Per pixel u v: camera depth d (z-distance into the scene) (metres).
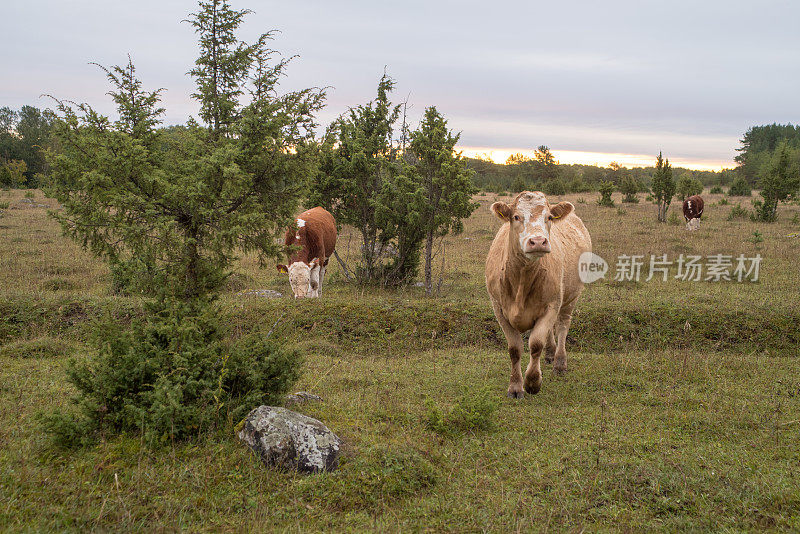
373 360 8.39
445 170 12.00
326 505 3.97
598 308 9.77
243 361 5.26
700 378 7.28
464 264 16.66
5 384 6.29
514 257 6.23
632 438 5.38
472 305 10.09
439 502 4.12
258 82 5.76
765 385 6.99
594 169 128.25
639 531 3.79
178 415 4.65
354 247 19.53
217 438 4.77
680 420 5.82
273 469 4.35
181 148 5.58
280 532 3.65
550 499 4.21
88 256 15.85
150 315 5.27
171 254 5.31
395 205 12.80
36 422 5.08
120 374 4.84
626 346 8.88
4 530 3.43
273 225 5.48
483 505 4.11
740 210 29.53
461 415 5.63
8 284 12.14
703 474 4.51
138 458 4.36
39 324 8.95
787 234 21.75
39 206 30.48
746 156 141.25
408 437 5.14
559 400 6.58
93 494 3.90
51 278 12.89
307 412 5.51
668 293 12.12
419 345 9.09
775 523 3.82
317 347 8.76
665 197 27.00
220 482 4.16
